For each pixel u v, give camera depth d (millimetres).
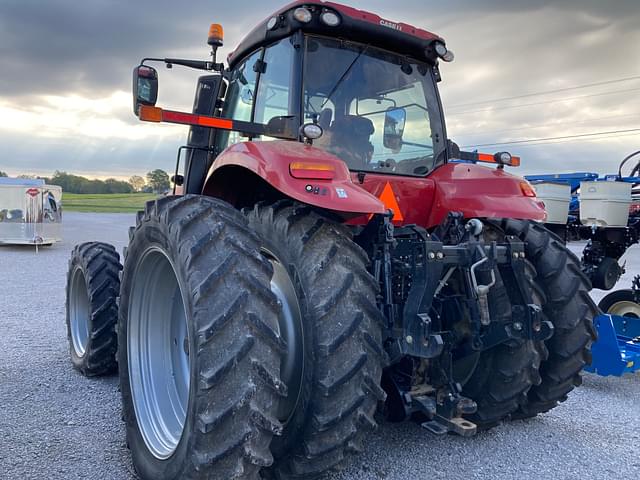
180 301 2934
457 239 2936
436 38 3529
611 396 4355
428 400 2822
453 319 3012
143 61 4039
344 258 2438
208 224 2373
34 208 14523
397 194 3283
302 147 2629
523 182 3500
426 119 3643
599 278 5699
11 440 3186
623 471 3016
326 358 2287
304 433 2393
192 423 2127
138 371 2910
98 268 4301
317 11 3117
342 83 3273
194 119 2824
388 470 2951
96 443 3174
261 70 3494
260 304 2209
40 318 6605
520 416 3682
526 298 2791
